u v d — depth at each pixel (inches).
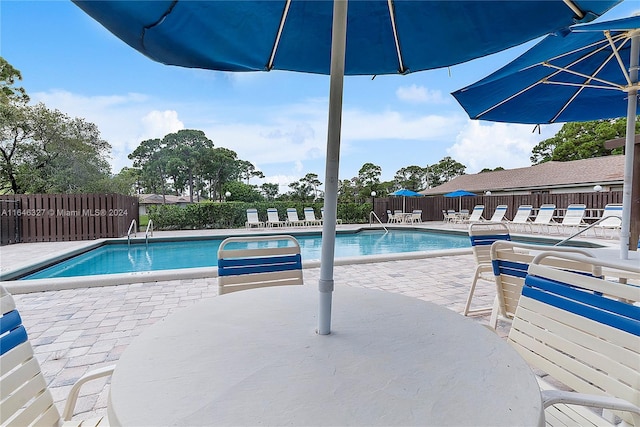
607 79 120.6
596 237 385.7
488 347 45.4
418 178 1457.9
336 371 39.2
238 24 65.4
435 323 53.9
